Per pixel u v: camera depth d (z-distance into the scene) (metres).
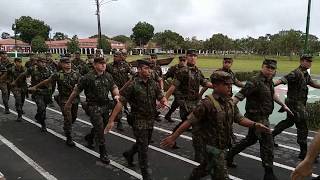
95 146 8.00
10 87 11.02
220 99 4.29
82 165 6.80
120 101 5.61
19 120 10.66
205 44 101.62
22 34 99.38
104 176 6.23
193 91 7.00
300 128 6.92
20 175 6.37
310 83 6.86
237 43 102.62
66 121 8.05
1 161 7.11
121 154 7.43
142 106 5.59
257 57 77.94
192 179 4.75
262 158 5.65
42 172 6.49
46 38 104.19
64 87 8.02
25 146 8.10
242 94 5.66
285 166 6.66
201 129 4.39
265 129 4.52
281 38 74.81
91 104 6.70
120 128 9.39
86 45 95.81
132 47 107.94
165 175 6.21
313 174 6.14
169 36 101.06
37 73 9.79
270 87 5.73
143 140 5.64
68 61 8.11
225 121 4.27
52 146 8.08
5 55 11.97
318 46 75.31
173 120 10.63
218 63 47.75
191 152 7.51
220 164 4.28
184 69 6.98
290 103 6.77
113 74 9.70
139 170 6.49
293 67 38.59
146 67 5.58
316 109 9.77
